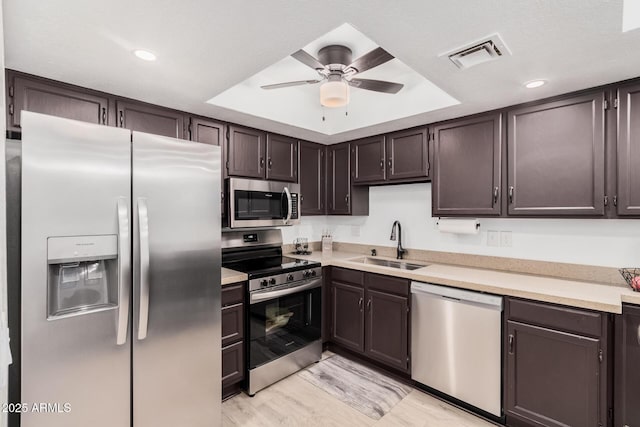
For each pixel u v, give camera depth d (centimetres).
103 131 148
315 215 348
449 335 221
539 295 185
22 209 128
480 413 213
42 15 125
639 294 173
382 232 338
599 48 150
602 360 167
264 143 293
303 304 276
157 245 165
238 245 293
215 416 191
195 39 144
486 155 236
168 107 232
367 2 119
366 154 316
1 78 80
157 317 165
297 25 134
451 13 125
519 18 128
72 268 148
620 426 165
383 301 261
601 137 190
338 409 220
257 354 240
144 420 162
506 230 253
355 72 205
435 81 186
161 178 166
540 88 196
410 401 229
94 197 145
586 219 215
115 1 117
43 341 134
